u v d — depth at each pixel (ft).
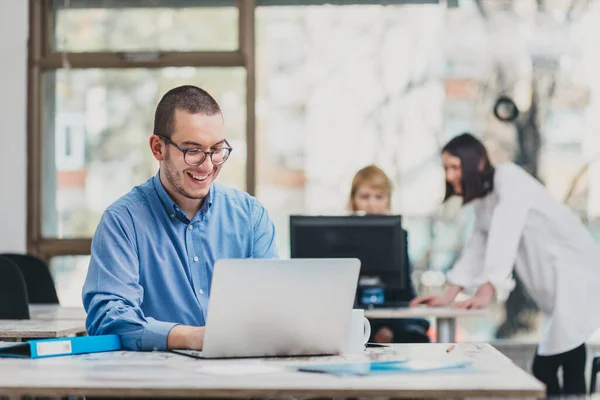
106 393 5.74
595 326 14.98
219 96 22.48
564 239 15.52
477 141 16.07
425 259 21.85
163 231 8.80
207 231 9.00
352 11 22.26
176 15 22.58
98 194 22.74
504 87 21.95
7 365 6.77
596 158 21.84
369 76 22.18
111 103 22.67
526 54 21.97
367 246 15.52
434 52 22.04
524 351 21.31
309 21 22.35
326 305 7.34
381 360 7.03
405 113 22.09
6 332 10.44
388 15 22.17
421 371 6.36
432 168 21.99
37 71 22.62
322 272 7.29
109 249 8.42
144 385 5.78
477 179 15.90
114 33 22.67
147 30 22.63
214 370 6.43
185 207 8.89
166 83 22.56
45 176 22.81
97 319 8.07
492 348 7.96
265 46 22.41
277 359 7.16
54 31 22.74
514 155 21.95
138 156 22.65
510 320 21.42
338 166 22.21
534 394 5.63
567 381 15.43
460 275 16.49
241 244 9.16
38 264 16.52
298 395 5.69
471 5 22.04
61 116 22.75
